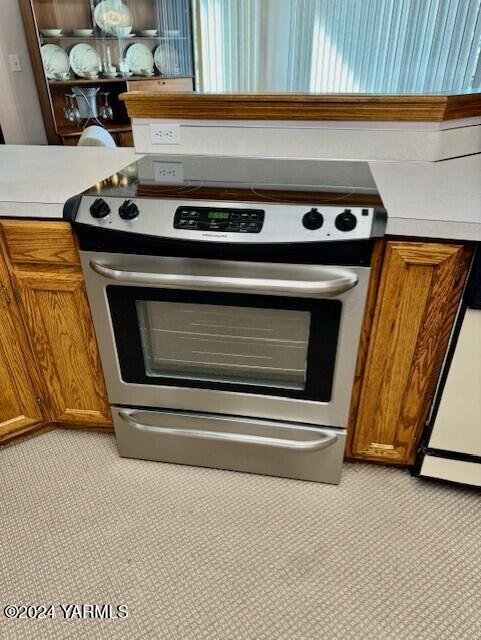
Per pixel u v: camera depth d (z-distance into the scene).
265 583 1.17
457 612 1.10
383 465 1.51
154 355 1.32
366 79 3.96
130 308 1.21
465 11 3.25
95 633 1.06
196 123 1.61
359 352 1.23
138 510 1.36
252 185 1.21
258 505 1.38
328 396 1.25
